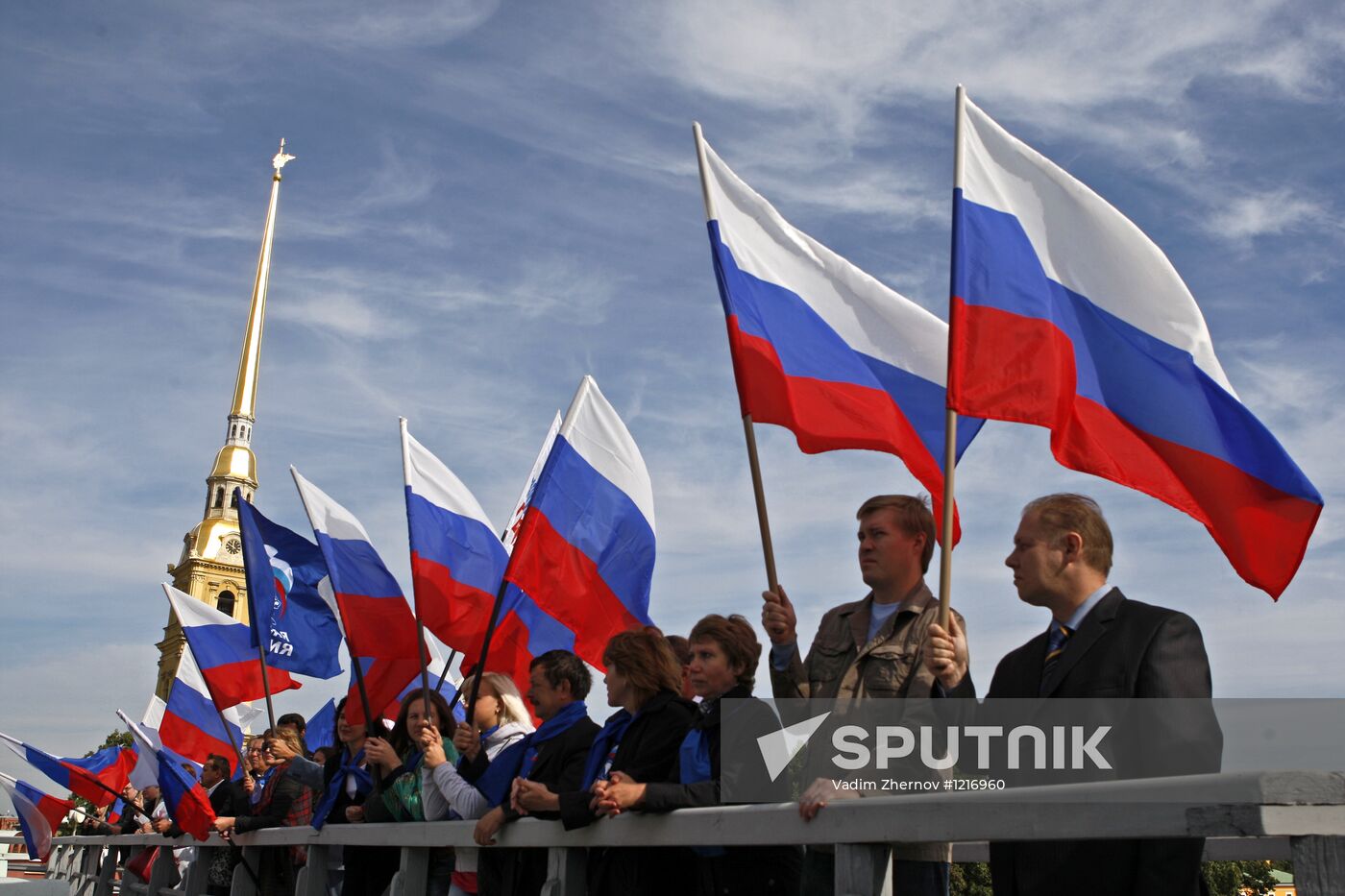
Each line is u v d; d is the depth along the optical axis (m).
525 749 6.00
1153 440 5.17
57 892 14.34
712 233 5.94
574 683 5.94
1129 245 5.35
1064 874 3.71
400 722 8.17
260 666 11.41
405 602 9.04
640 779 4.91
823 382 5.93
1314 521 4.94
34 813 16.81
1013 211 5.48
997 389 5.16
